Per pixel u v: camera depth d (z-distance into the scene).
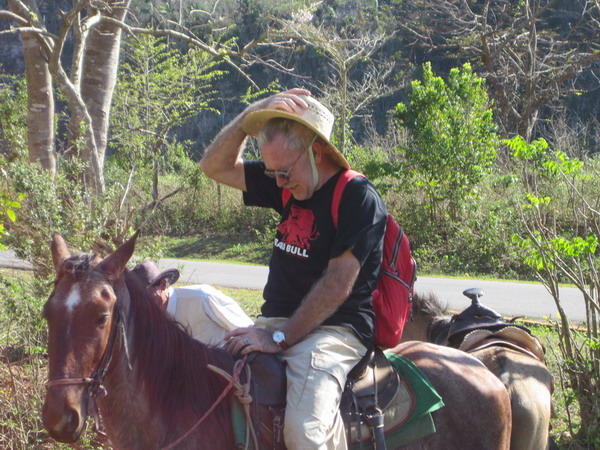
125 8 12.05
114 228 7.63
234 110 44.88
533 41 26.31
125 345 2.99
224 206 23.58
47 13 37.16
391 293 3.57
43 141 11.22
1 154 10.11
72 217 7.00
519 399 4.18
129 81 24.55
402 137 21.05
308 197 3.46
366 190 3.37
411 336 5.27
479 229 17.59
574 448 5.74
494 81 26.72
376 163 19.06
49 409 2.72
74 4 11.27
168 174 25.50
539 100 26.56
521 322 10.19
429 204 18.81
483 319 4.90
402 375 3.64
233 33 32.00
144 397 3.09
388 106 40.72
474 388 3.72
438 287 14.30
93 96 11.93
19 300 6.46
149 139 22.06
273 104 3.43
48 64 10.36
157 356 3.13
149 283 4.43
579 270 5.77
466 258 17.03
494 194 18.02
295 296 3.48
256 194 3.87
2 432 5.56
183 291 4.61
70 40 41.34
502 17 29.20
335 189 3.39
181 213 23.77
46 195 6.89
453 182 18.22
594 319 5.77
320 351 3.33
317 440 3.15
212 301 4.58
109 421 3.09
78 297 2.81
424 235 18.44
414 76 40.75
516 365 4.38
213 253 20.97
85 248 6.78
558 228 8.79
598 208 6.11
